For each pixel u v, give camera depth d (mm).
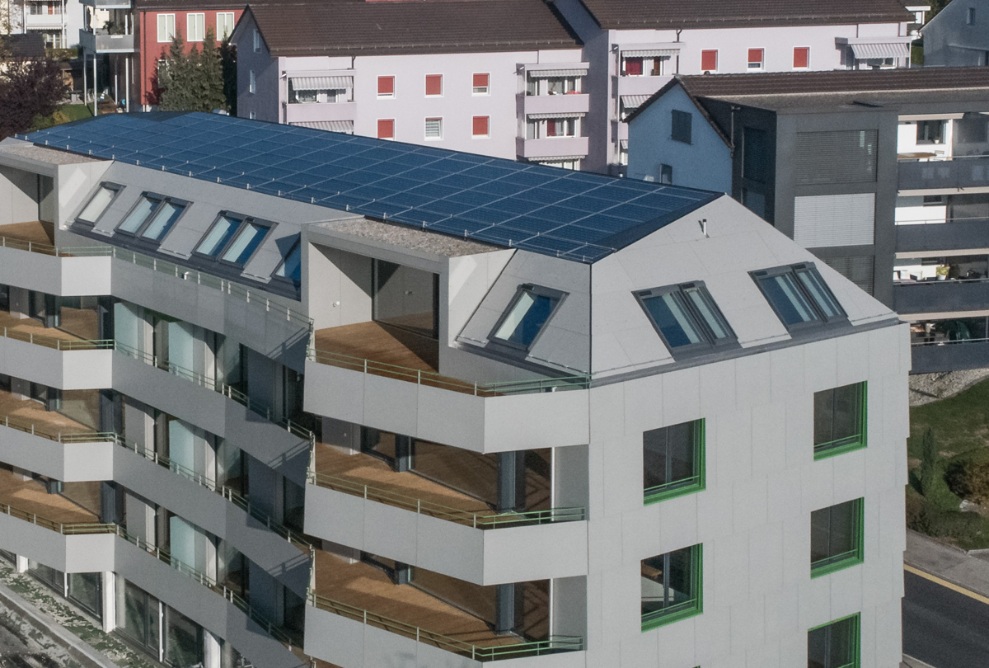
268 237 52375
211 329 51750
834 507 47031
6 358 59250
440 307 44000
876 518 47781
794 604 46031
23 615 61438
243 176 57562
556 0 126938
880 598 48312
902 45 125812
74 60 169875
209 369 52969
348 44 119938
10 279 58906
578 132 124688
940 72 88688
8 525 59750
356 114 120250
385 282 48688
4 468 63688
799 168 73625
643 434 41719
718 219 46469
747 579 44719
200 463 53812
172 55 137500
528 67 121812
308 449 46750
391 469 45375
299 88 118562
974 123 82312
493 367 42750
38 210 66812
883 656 48875
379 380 42312
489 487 42531
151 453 56031
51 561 58625
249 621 50906
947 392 77938
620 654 42188
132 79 149125
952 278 80625
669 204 47469
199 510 53250
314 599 44531
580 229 46094
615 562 41594
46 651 58469
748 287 45344
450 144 123000
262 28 120438
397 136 121875
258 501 50875
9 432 59438
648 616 43000
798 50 125312
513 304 43531
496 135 123750
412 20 123062
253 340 49625
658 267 43969
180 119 69062
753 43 124188
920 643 57000
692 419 42531
